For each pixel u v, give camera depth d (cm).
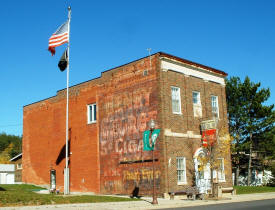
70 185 3209
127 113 2731
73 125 3303
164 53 2566
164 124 2455
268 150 4316
